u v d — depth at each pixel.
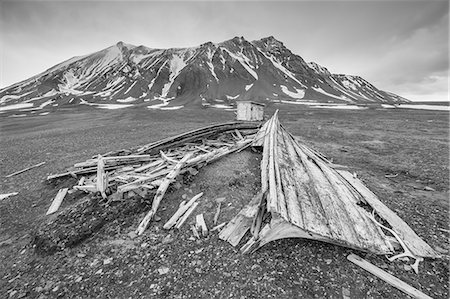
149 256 5.39
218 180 9.14
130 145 17.47
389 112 49.50
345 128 26.22
